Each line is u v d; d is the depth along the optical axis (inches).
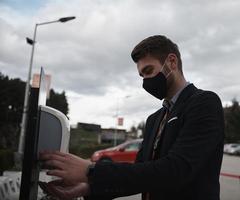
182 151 70.4
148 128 96.7
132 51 88.4
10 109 1747.0
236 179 686.5
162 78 84.7
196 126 73.7
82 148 1332.4
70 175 68.6
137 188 67.0
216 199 75.1
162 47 85.4
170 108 86.6
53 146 93.0
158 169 67.3
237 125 3107.8
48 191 83.6
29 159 70.2
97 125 2373.3
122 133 2459.4
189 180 69.1
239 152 2292.1
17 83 1786.4
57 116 93.7
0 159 592.4
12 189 119.3
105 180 66.7
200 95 77.9
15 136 1535.4
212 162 76.3
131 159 791.1
